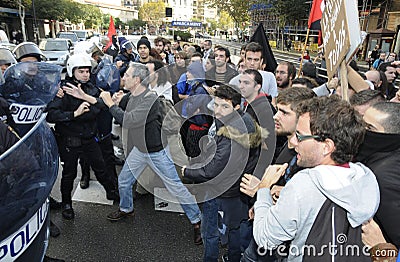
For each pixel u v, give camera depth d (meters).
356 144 1.18
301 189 1.18
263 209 1.45
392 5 22.50
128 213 3.07
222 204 2.06
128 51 5.85
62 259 2.54
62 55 12.47
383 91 3.50
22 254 1.21
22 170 1.21
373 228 1.21
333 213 1.14
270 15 37.56
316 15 3.66
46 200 1.43
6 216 1.13
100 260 2.54
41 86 2.04
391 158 1.37
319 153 1.23
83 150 3.06
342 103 1.24
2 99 1.93
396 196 1.27
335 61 2.03
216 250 2.27
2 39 6.08
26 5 26.61
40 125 1.50
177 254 2.64
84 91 3.05
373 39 21.97
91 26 47.00
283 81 3.40
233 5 42.94
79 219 3.07
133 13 82.69
